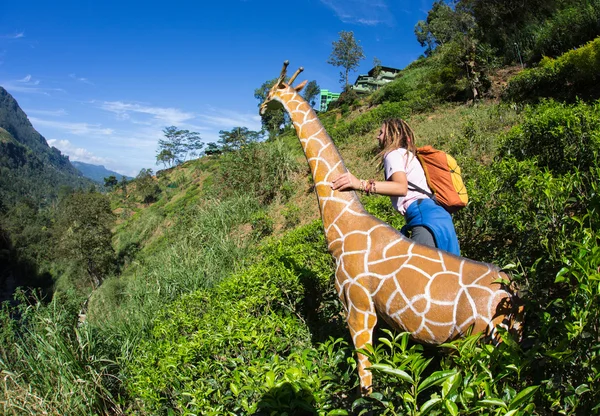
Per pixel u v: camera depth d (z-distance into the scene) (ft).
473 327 8.49
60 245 103.86
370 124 60.59
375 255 9.97
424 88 71.67
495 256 15.06
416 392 5.90
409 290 9.22
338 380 9.82
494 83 56.18
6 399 16.22
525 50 61.21
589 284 6.34
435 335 9.01
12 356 19.08
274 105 13.43
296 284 16.37
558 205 11.89
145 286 32.01
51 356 17.44
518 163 16.89
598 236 7.45
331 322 15.80
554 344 7.23
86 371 18.19
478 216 15.97
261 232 41.06
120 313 28.27
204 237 43.45
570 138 18.86
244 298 17.69
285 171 50.67
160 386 13.53
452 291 8.80
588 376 6.33
